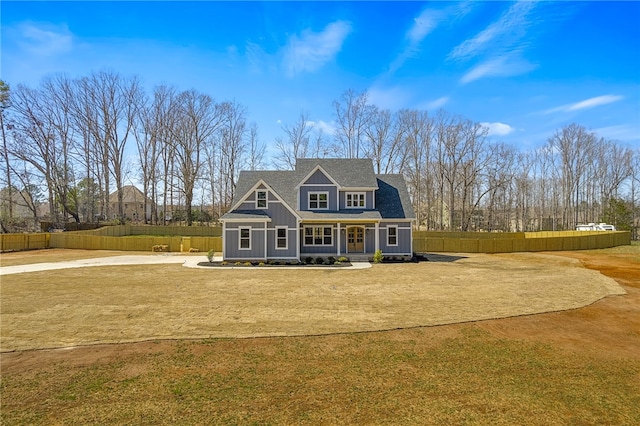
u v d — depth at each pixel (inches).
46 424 201.0
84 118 1845.5
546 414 218.5
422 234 1713.8
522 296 544.4
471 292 572.1
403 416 213.2
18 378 258.2
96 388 244.4
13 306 462.6
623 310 469.7
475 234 1723.7
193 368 278.8
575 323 412.8
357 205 1067.9
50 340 336.8
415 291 577.9
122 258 1045.8
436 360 300.8
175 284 631.2
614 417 216.7
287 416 211.8
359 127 2059.5
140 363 287.3
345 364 289.7
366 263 951.6
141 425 200.5
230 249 935.7
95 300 499.2
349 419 209.3
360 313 441.1
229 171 2098.9
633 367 293.1
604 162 2522.1
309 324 394.3
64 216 1829.5
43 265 868.6
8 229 1748.3
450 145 2137.1
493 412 219.6
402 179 1214.3
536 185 2952.8
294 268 853.2
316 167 1055.0
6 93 1621.6
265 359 297.9
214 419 207.6
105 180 1904.5
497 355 314.3
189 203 1909.4
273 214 952.9
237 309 456.4
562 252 1279.5
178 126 1921.8
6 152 1664.6
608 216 1993.1
